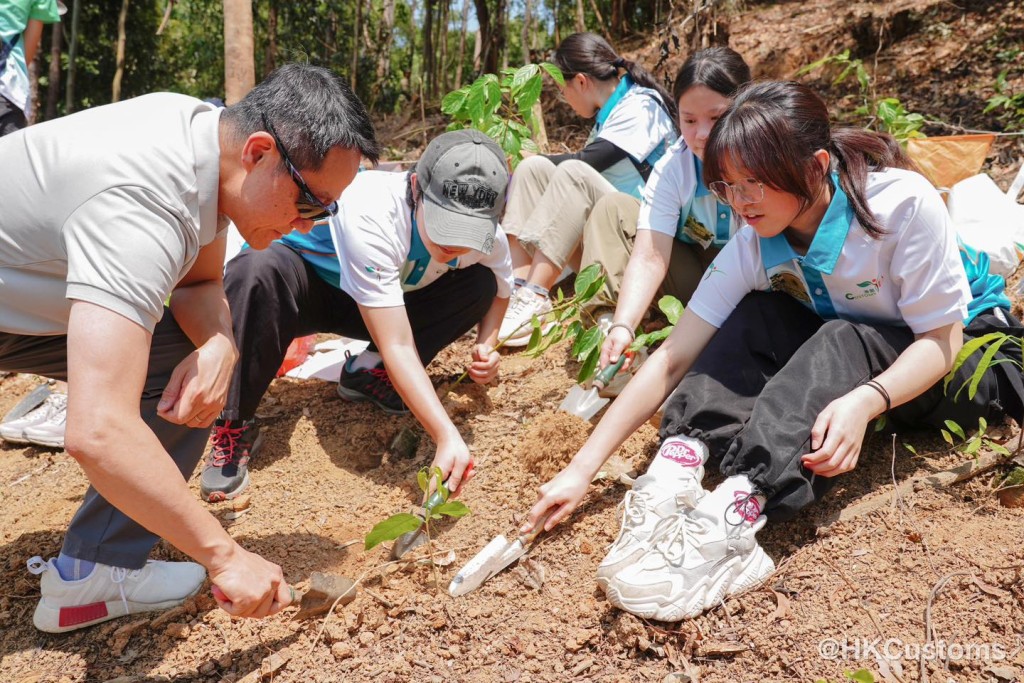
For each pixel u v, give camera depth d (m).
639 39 6.91
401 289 2.52
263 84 1.73
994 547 1.99
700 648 1.85
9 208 1.68
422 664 1.96
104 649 2.13
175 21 12.25
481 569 2.13
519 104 3.42
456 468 2.22
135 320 1.59
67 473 2.96
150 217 1.61
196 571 2.27
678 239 2.94
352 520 2.51
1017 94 4.28
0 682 2.07
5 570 2.45
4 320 1.83
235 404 2.55
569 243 3.17
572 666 1.89
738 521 1.95
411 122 7.18
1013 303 2.97
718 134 1.92
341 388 3.10
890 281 2.08
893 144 2.06
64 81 10.47
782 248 2.12
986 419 2.31
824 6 6.22
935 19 5.29
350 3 10.17
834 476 2.01
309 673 1.98
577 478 2.18
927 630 1.81
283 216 1.77
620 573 1.92
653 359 2.26
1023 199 3.56
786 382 2.01
